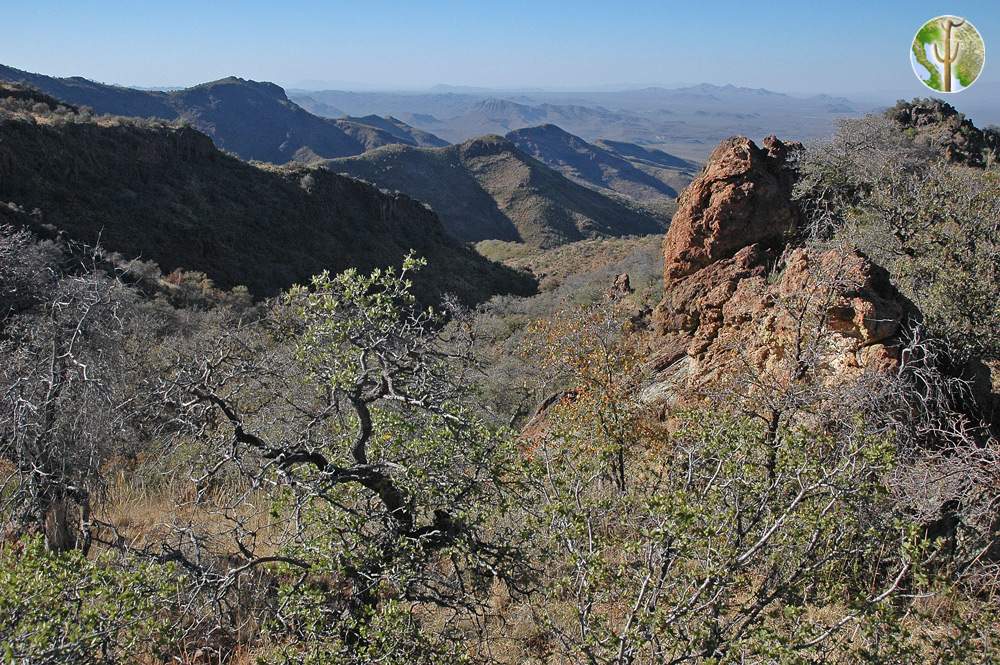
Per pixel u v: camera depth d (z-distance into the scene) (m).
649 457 6.80
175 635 3.77
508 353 16.48
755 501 3.59
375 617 3.79
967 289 8.20
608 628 3.29
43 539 5.07
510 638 4.52
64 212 49.84
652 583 3.20
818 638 3.15
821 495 3.60
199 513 6.52
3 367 6.03
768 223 12.07
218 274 55.69
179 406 4.64
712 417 4.52
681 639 3.07
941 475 4.59
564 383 11.96
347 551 4.07
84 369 5.63
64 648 3.06
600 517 4.27
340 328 4.39
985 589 4.26
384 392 4.52
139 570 3.66
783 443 4.01
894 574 4.21
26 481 5.45
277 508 4.34
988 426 6.23
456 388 4.82
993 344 7.75
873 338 6.54
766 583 3.49
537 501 4.63
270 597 4.96
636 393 8.45
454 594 4.70
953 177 11.65
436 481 4.70
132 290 7.84
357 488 4.91
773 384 5.81
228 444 4.44
